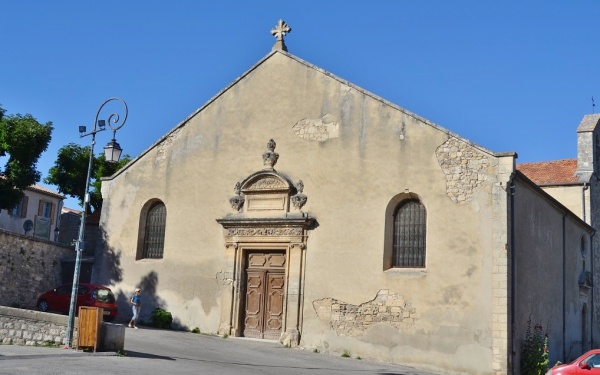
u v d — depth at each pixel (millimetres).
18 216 40625
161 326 24188
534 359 20000
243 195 24047
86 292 24562
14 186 28562
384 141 22078
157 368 15352
